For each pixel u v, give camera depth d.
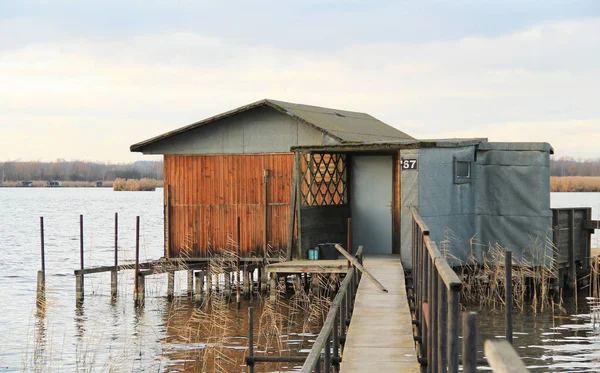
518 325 19.41
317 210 22.62
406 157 20.41
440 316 6.75
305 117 24.19
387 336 11.64
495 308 21.48
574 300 23.19
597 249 27.73
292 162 24.36
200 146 25.41
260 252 24.72
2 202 137.50
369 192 24.02
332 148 21.67
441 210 21.00
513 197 21.91
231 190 25.05
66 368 16.61
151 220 82.75
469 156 22.03
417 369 9.70
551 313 20.95
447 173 21.27
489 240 22.20
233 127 25.03
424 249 11.15
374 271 19.02
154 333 20.03
